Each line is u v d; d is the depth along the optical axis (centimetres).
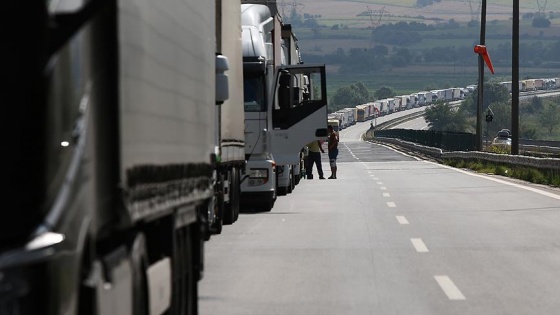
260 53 5731
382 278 3123
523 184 8606
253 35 5825
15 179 1180
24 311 1141
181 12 2156
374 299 2734
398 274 3203
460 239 4188
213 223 4116
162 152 1883
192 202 2256
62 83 1258
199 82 2412
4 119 1185
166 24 1967
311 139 6881
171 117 1994
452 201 6425
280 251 3816
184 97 2170
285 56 8069
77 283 1255
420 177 10125
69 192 1250
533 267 3356
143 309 1677
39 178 1187
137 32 1673
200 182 2391
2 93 1186
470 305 2634
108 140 1470
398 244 4028
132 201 1595
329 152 10112
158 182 1836
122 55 1548
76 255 1255
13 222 1175
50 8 1249
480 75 16225
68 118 1280
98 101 1423
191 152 2252
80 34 1342
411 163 14988
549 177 8662
